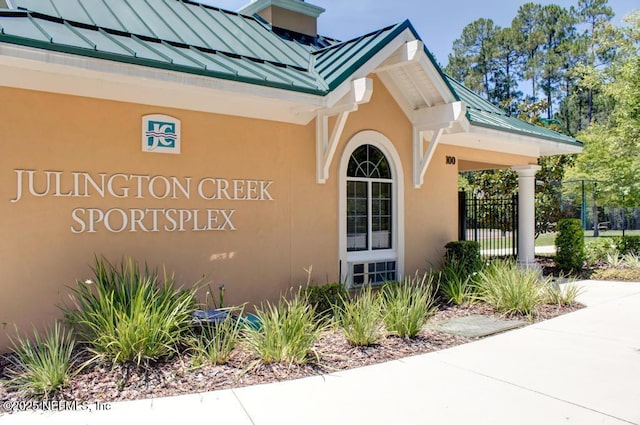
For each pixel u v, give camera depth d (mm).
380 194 10523
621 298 10453
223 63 7242
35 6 6859
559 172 18688
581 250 14500
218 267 7996
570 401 4938
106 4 8156
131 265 6621
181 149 7598
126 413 4570
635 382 5465
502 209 18312
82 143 6738
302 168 9023
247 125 8312
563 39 62500
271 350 5883
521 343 6996
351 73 7887
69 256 6641
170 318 5895
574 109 59000
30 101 6355
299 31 12180
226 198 8078
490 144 12836
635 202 16719
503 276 9438
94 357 5422
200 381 5316
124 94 7035
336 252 9547
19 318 6273
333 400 4930
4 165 6188
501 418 4551
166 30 8055
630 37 16188
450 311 8969
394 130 10648
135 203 7180
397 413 4641
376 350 6555
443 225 11773
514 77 65562
